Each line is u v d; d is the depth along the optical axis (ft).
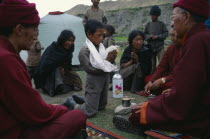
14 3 5.22
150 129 7.04
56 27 23.35
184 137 6.22
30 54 16.60
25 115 5.17
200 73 5.40
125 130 8.91
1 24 5.22
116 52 9.97
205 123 5.77
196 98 5.51
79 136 6.37
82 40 24.02
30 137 5.56
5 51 5.06
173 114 5.68
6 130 5.14
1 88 4.89
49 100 13.61
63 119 6.00
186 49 5.74
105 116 10.59
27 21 5.35
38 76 15.12
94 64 9.79
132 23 175.52
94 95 10.31
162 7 157.89
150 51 14.99
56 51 14.61
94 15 20.49
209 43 5.49
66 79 15.07
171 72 10.12
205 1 5.87
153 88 10.07
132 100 12.86
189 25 6.01
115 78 13.28
